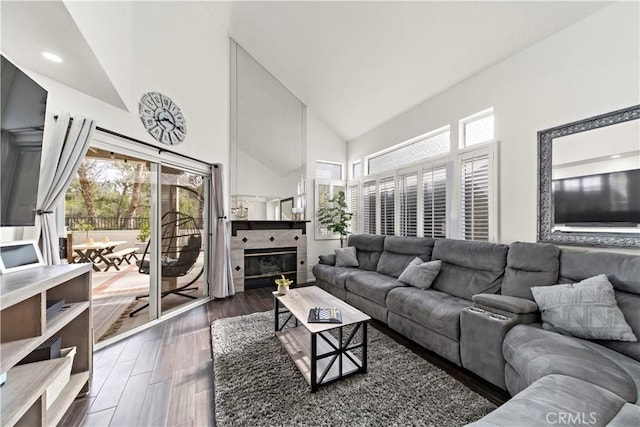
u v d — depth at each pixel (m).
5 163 1.43
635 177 1.88
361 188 5.09
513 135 2.65
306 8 3.13
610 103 2.00
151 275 3.01
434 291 2.79
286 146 5.05
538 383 1.16
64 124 2.03
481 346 1.85
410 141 4.05
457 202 3.23
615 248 1.97
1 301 1.01
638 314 1.53
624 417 0.93
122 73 2.44
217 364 2.07
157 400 1.71
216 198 3.90
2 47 1.71
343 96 4.34
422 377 1.91
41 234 1.93
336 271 3.90
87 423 1.51
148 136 2.86
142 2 2.81
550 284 2.04
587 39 2.12
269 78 4.69
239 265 4.28
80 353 1.79
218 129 3.99
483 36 2.58
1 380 1.19
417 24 2.74
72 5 1.47
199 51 3.64
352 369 1.96
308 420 1.51
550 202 2.35
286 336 2.47
